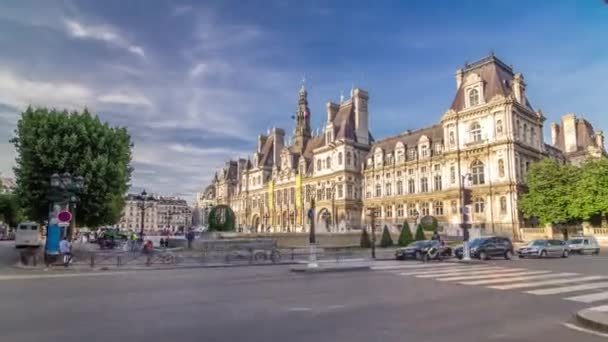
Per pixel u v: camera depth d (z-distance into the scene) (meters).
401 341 8.98
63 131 35.44
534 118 64.56
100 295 15.45
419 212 71.06
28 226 51.06
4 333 9.68
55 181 28.91
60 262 28.81
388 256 38.88
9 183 110.38
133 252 33.03
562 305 13.23
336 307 12.82
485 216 59.47
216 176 160.38
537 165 55.41
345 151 82.44
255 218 114.00
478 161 61.69
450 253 36.62
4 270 26.09
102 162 35.44
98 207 36.44
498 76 63.06
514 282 18.84
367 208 81.25
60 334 9.59
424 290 16.47
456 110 65.81
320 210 86.69
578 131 89.12
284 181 101.31
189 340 9.05
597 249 43.03
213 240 38.12
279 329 10.02
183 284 18.88
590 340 9.23
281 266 29.86
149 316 11.55
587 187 51.06
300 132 104.56
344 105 90.44
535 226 58.66
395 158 77.69
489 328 10.19
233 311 12.23
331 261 33.47
